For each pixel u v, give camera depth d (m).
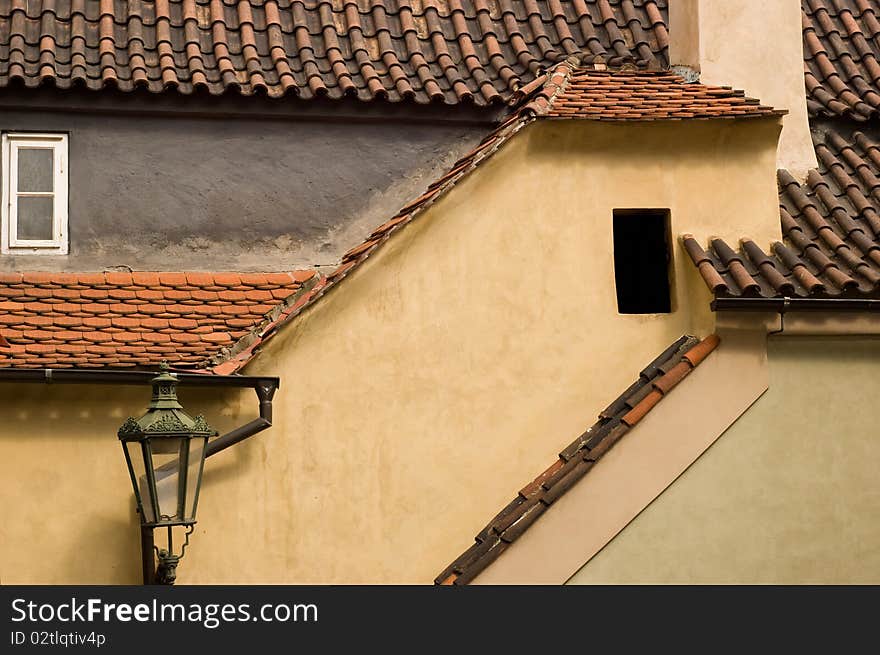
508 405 13.53
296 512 13.07
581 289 13.76
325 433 13.19
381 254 13.46
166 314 13.72
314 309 13.30
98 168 14.60
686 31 15.37
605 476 12.65
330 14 15.78
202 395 13.01
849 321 13.16
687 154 13.99
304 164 15.01
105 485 12.78
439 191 13.58
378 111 15.02
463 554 13.08
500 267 13.65
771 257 13.75
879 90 16.78
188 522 12.30
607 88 14.39
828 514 13.02
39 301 13.65
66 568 12.62
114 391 12.88
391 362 13.38
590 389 13.66
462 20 16.05
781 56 15.50
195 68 14.76
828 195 14.74
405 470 13.30
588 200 13.84
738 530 12.79
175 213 14.71
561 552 12.50
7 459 12.67
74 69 14.45
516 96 14.67
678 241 13.84
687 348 13.50
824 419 13.12
